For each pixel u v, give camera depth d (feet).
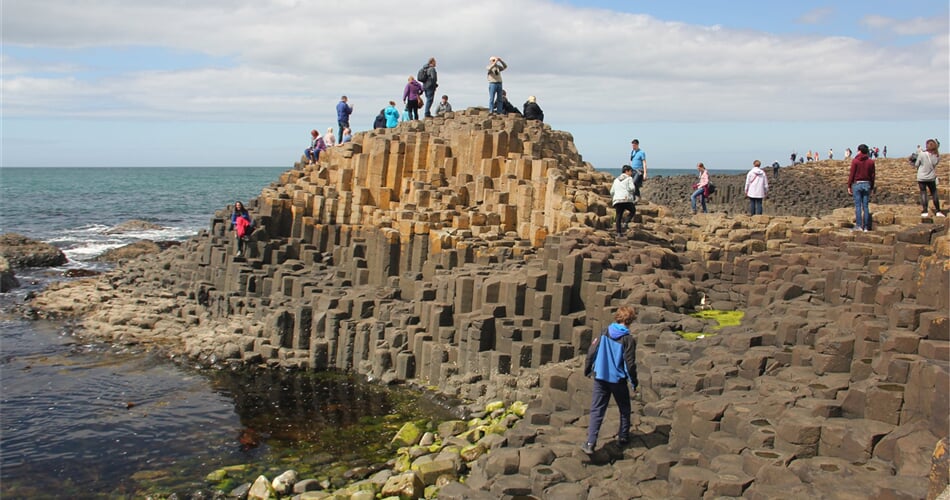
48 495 60.13
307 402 81.92
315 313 98.78
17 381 89.86
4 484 62.03
